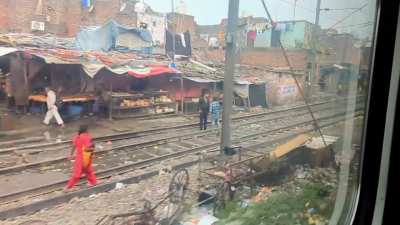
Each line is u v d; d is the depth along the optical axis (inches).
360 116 79.0
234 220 75.5
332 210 80.9
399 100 73.4
